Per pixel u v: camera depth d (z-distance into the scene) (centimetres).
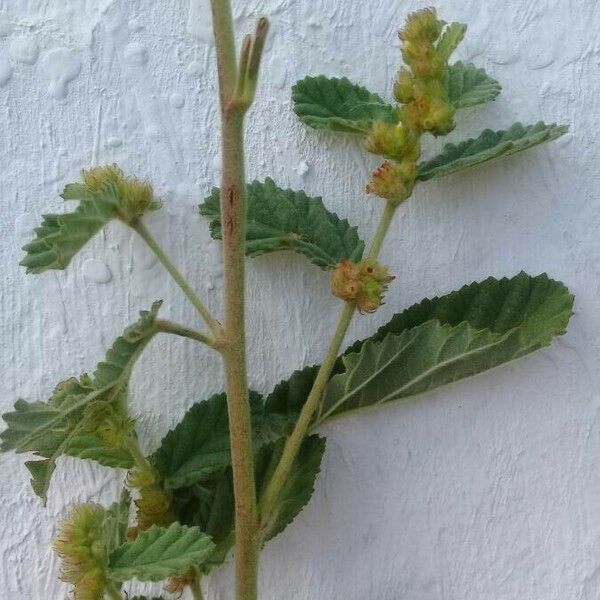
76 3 13
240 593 12
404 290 14
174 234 13
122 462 12
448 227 14
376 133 12
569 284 14
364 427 14
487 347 13
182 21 14
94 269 13
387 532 14
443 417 14
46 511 13
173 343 13
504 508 14
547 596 14
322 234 13
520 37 14
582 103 14
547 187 14
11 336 13
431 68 12
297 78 14
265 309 14
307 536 14
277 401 13
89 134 13
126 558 11
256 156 14
